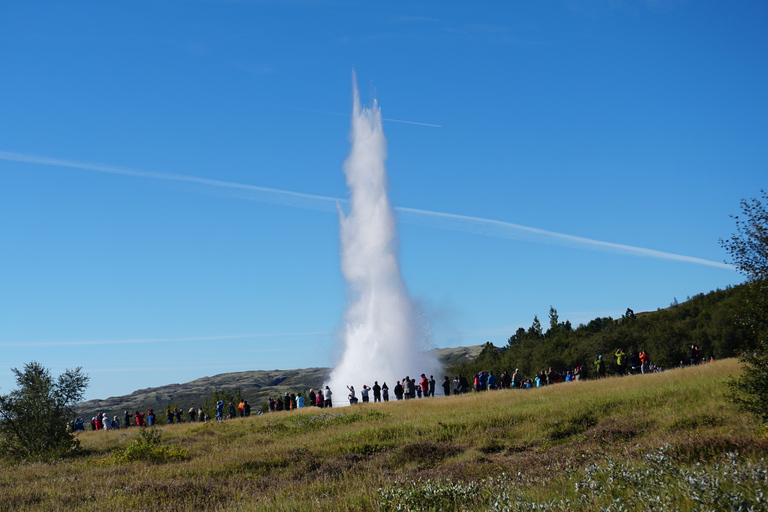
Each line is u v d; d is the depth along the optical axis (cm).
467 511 1140
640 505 921
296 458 2186
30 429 2931
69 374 3111
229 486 1767
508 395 3497
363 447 2319
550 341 10819
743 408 1820
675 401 2470
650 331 9125
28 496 1672
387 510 1234
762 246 1798
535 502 1049
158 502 1579
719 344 7731
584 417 2453
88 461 2491
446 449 2142
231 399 12238
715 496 866
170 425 4319
